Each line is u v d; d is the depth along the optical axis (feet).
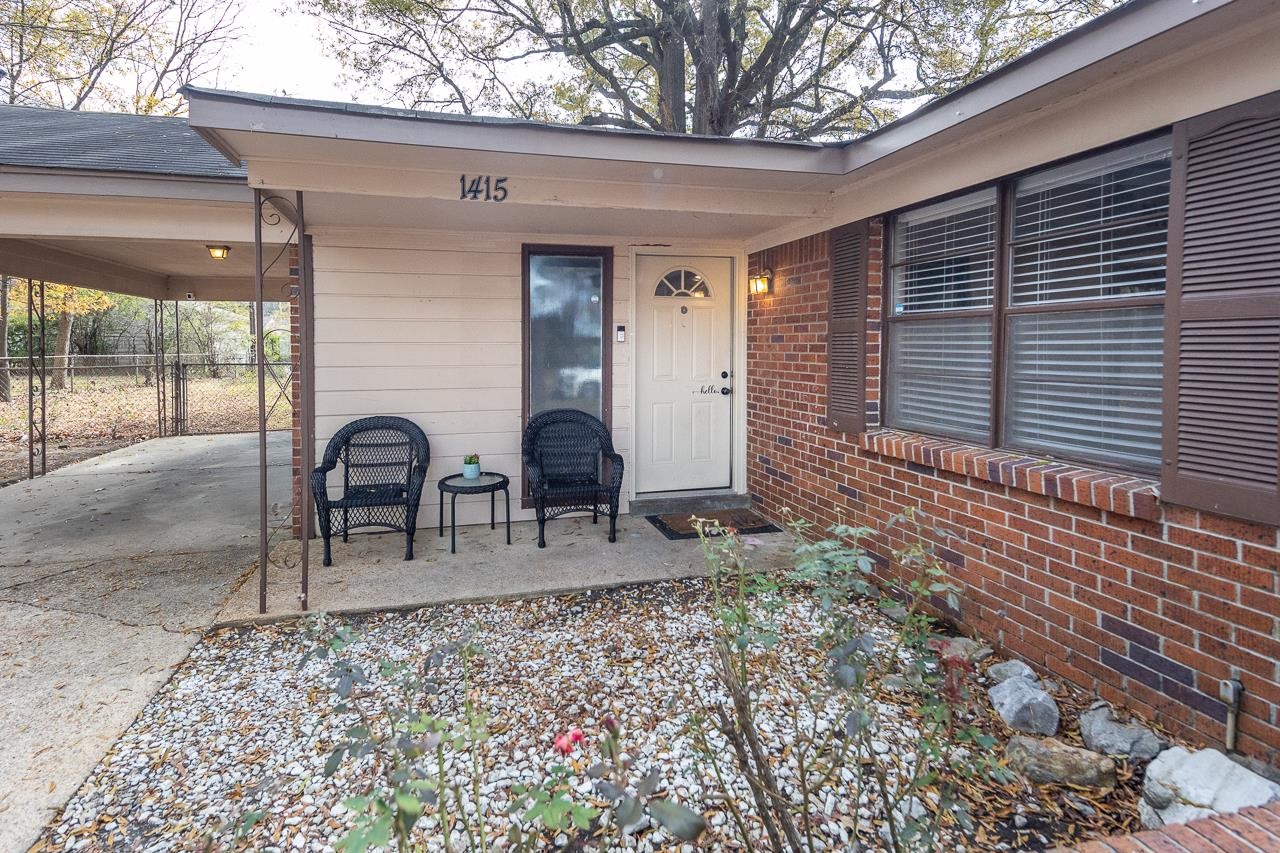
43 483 23.72
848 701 6.51
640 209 13.33
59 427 37.65
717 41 33.86
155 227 14.51
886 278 13.50
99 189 13.28
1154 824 6.59
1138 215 8.68
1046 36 30.48
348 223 15.55
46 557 15.23
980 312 11.30
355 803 4.16
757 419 18.43
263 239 15.71
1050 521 9.46
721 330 19.26
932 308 12.44
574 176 12.51
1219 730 7.39
